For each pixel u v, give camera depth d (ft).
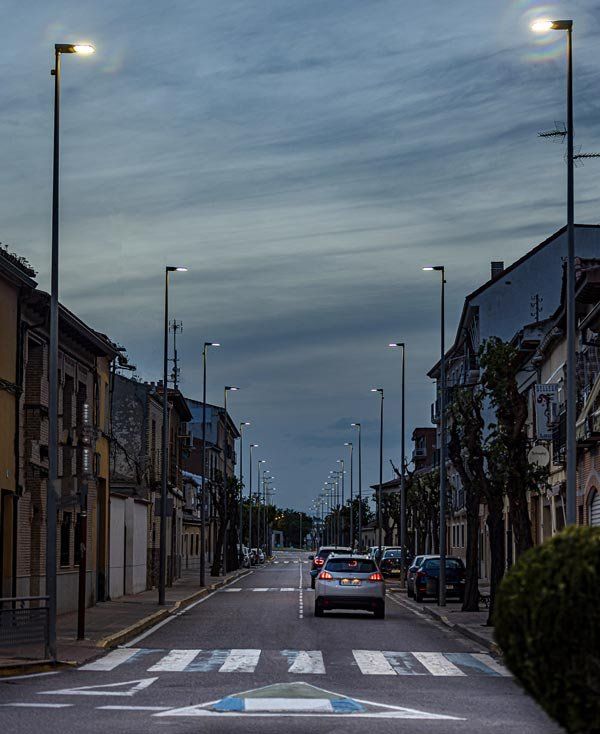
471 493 120.37
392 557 232.53
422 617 114.32
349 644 78.69
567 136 74.74
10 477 89.71
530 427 151.53
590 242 217.56
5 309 88.17
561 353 130.82
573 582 24.66
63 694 49.80
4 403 88.17
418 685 55.67
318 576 110.11
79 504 73.77
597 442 108.99
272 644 77.51
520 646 25.31
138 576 157.89
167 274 131.54
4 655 62.08
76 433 110.63
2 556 89.71
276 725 40.42
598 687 24.36
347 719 42.37
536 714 44.93
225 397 271.28
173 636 84.07
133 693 50.37
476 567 119.75
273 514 562.66
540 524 150.92
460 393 113.29
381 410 249.96
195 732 38.50
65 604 106.22
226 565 267.39
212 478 320.50
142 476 174.40
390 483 474.90
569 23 74.90
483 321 219.82
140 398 179.73
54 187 69.31
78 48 70.38
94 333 114.73
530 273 218.18
